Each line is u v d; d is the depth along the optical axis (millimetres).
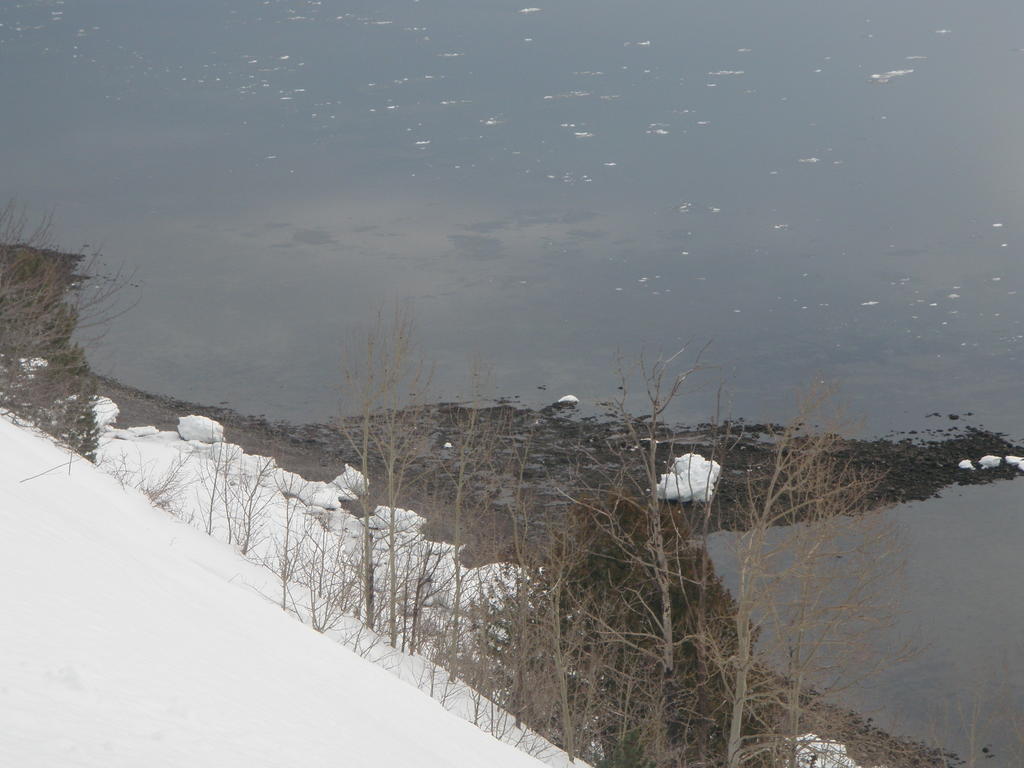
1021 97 138500
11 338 24891
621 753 16172
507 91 154625
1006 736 29969
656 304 71250
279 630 11602
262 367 59750
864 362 60344
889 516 42688
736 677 21938
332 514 38531
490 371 56125
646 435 50406
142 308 68875
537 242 85875
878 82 152500
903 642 33594
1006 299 69438
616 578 23453
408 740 8812
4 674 5504
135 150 120000
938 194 97188
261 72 169625
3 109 141500
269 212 95312
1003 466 46906
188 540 21047
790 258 80562
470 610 23172
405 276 77312
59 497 14234
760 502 42000
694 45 188375
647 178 107500
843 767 23750
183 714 5996
